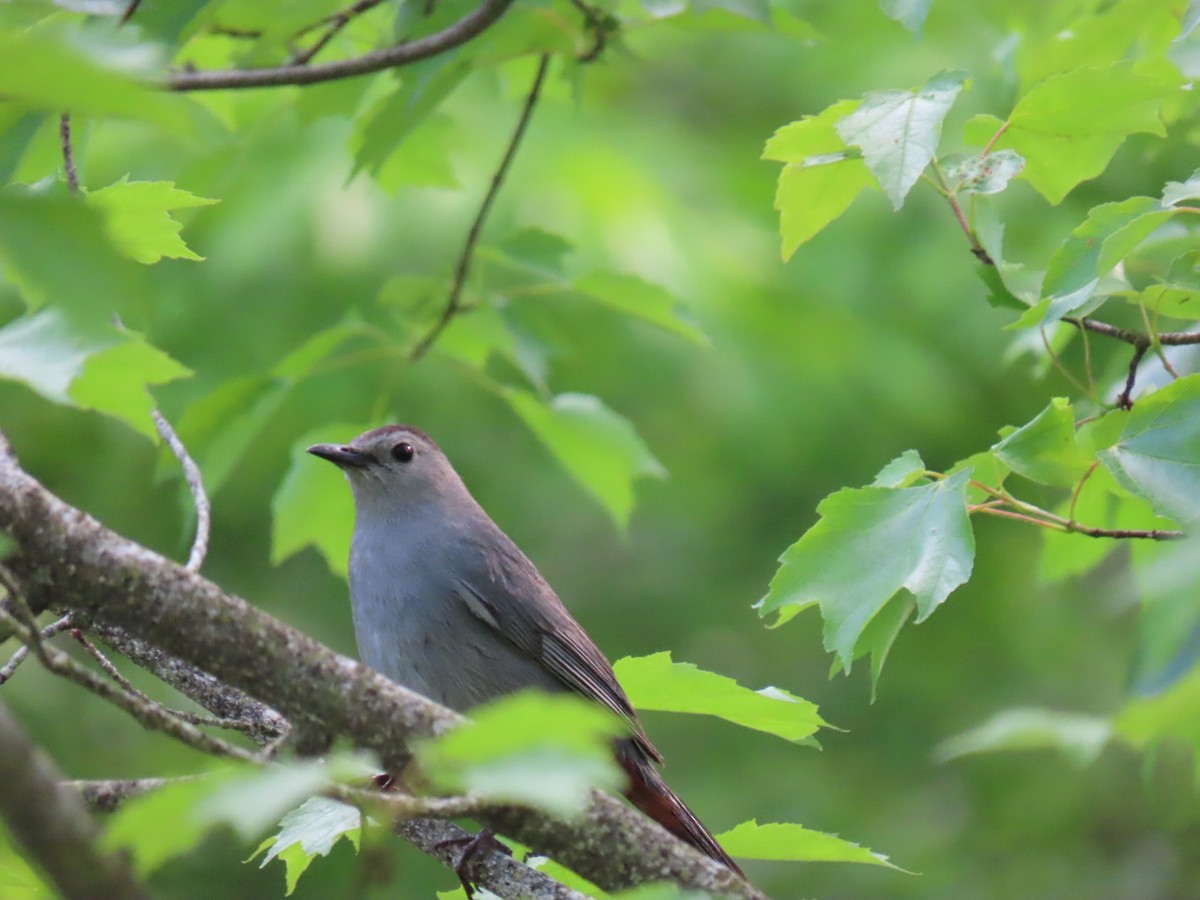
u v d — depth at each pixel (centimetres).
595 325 1430
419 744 537
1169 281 682
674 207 1410
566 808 340
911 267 1484
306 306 1327
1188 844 1581
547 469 1536
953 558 627
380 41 882
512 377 1472
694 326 988
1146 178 1252
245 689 555
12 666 688
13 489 541
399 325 1027
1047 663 1633
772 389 1455
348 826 649
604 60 873
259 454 1415
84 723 1462
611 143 1417
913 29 745
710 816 1552
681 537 1667
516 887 708
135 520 1500
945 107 662
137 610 546
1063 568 835
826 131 712
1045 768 1617
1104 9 1023
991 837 1589
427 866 1453
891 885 1526
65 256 375
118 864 430
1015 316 930
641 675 662
